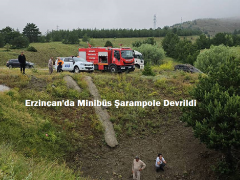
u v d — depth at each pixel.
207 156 12.30
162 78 20.58
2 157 6.88
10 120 11.80
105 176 11.16
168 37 89.56
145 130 14.80
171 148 13.41
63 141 12.27
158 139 14.16
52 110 14.13
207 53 36.44
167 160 12.56
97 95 16.69
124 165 12.02
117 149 13.09
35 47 72.62
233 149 12.09
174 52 82.81
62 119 13.75
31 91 15.03
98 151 12.62
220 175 11.02
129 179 11.18
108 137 13.54
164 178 11.41
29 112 13.13
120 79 19.36
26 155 10.45
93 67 23.20
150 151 13.20
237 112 10.09
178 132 14.65
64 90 15.91
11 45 72.00
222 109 10.27
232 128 10.31
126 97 17.23
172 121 15.70
